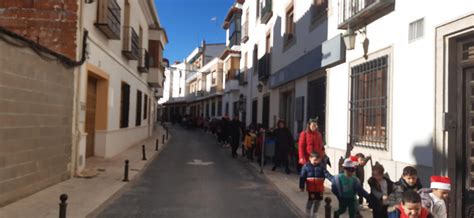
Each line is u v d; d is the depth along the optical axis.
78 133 11.15
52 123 9.68
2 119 7.45
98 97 15.03
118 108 17.39
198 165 15.35
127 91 19.44
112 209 8.02
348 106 10.18
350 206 6.82
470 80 6.46
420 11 7.32
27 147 8.45
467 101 6.48
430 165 6.91
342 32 10.70
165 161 16.30
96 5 12.86
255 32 24.56
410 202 4.47
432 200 4.81
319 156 8.23
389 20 8.38
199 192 10.04
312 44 13.26
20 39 7.98
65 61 10.29
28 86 8.43
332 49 11.03
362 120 9.53
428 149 6.97
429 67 7.00
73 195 8.89
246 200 9.25
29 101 8.48
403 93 7.80
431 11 7.00
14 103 7.87
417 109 7.32
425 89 7.10
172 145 24.14
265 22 21.41
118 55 17.06
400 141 7.86
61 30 10.87
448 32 6.54
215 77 45.62
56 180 10.00
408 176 5.50
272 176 12.84
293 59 15.70
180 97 70.12
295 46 15.45
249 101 25.81
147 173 12.88
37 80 8.83
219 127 26.52
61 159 10.30
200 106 57.03
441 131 6.62
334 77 11.22
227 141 23.83
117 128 17.33
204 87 52.72
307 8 14.01
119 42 17.16
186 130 45.34
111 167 13.41
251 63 25.52
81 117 11.52
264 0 21.41
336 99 11.02
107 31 13.70
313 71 12.92
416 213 4.48
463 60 6.54
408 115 7.60
